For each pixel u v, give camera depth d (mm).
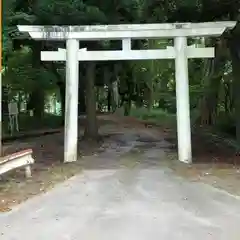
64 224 5609
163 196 7246
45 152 14188
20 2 14242
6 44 15773
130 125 28078
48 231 5309
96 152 13961
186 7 12555
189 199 7008
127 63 19406
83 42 15023
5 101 23719
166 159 12047
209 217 5902
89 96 17578
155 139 18547
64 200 6996
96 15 13047
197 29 11297
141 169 10258
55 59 11828
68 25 12266
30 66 22375
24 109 33094
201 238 4984
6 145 16547
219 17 13141
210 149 15148
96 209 6379
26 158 9062
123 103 40469
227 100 23453
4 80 21828
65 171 9992
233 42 13570
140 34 11406
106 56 11648
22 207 6547
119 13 14016
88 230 5328
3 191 7766
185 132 11555
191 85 26312
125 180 8758
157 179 8859
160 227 5434
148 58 11602
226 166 10672
